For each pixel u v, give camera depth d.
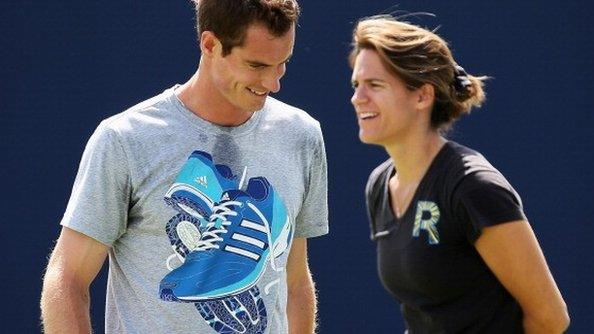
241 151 11.32
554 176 19.59
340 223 19.92
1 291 20.02
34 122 19.98
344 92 19.88
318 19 19.92
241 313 11.28
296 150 11.66
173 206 11.07
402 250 11.10
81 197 11.00
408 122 11.02
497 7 19.62
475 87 11.37
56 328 10.91
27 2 19.97
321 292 19.92
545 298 10.67
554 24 19.56
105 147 10.95
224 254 11.23
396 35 10.89
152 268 11.14
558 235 19.58
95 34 19.94
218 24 10.75
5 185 19.98
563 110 19.58
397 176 11.39
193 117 11.21
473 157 10.80
